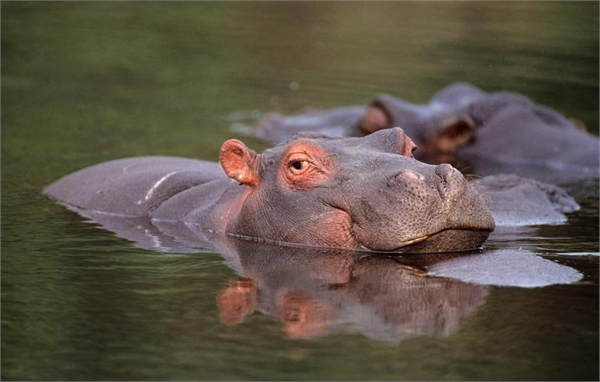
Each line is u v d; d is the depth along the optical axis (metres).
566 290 31.47
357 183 35.53
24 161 55.59
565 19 96.19
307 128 66.62
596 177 57.38
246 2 106.88
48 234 39.75
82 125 66.56
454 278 32.59
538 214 43.44
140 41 91.38
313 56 88.75
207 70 84.25
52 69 82.75
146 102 74.69
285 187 37.09
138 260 35.66
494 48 87.38
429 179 34.53
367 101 75.12
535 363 25.77
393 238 34.31
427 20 98.88
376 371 25.31
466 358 26.16
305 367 25.55
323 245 36.12
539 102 72.31
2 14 97.94
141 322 28.94
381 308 29.84
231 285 32.34
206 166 47.28
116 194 44.56
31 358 26.36
